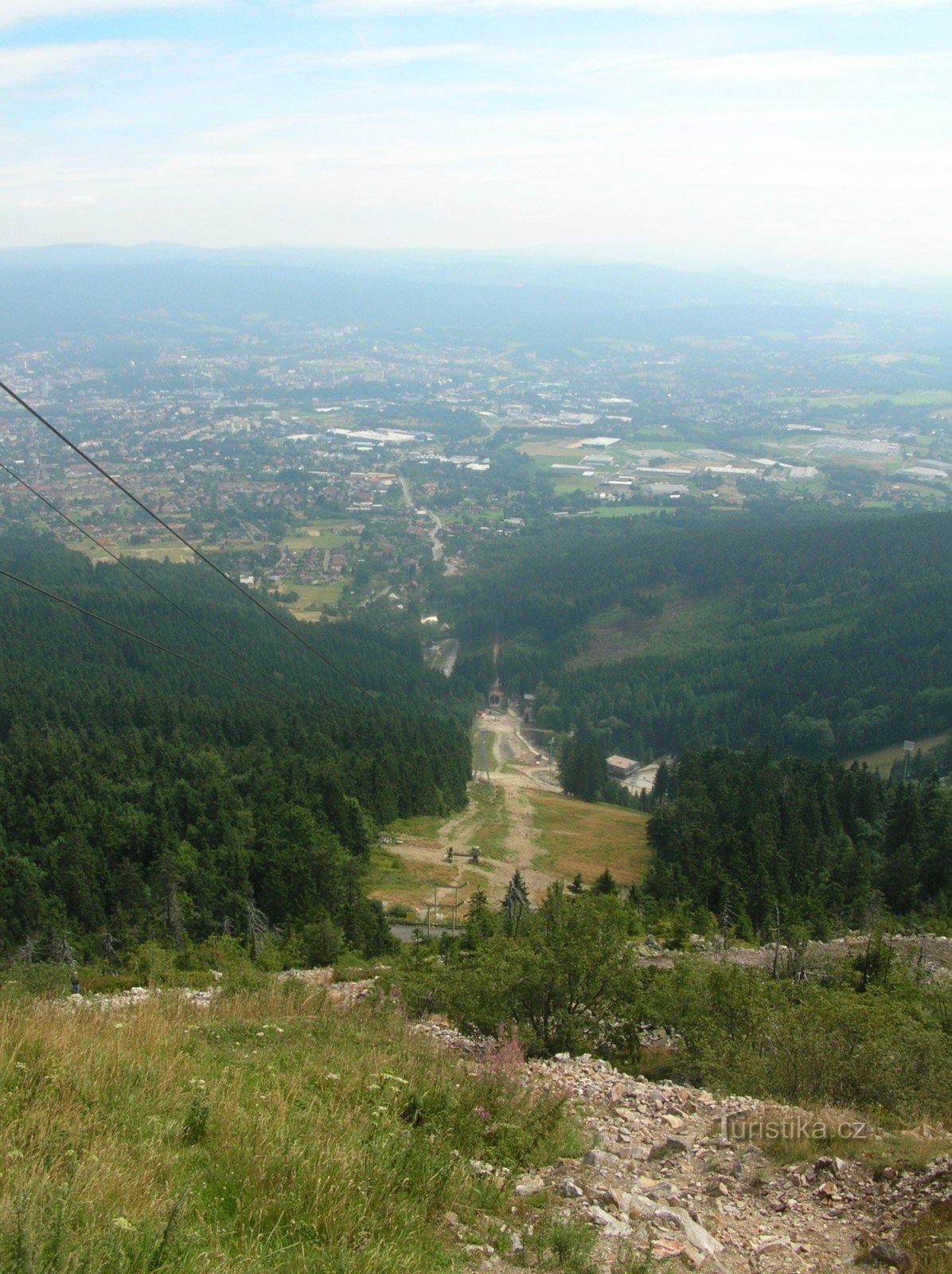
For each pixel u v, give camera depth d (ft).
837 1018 49.01
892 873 165.78
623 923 126.52
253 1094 32.89
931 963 104.83
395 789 253.44
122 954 136.15
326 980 85.51
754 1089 46.39
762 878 156.56
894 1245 27.48
